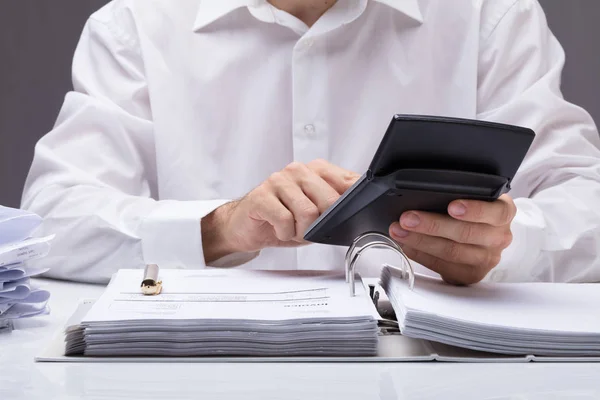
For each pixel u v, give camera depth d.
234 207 1.20
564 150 1.51
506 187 0.83
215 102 1.61
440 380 0.66
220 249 1.21
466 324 0.72
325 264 1.53
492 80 1.62
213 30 1.64
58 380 0.66
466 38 1.63
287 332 0.72
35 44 3.01
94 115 1.56
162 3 1.66
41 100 3.03
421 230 0.88
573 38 2.65
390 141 0.74
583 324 0.75
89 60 1.69
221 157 1.61
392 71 1.60
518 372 0.69
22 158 3.04
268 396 0.61
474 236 0.90
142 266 1.24
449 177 0.80
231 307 0.77
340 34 1.57
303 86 1.56
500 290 0.93
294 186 1.01
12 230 0.90
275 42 1.62
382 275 0.94
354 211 0.85
